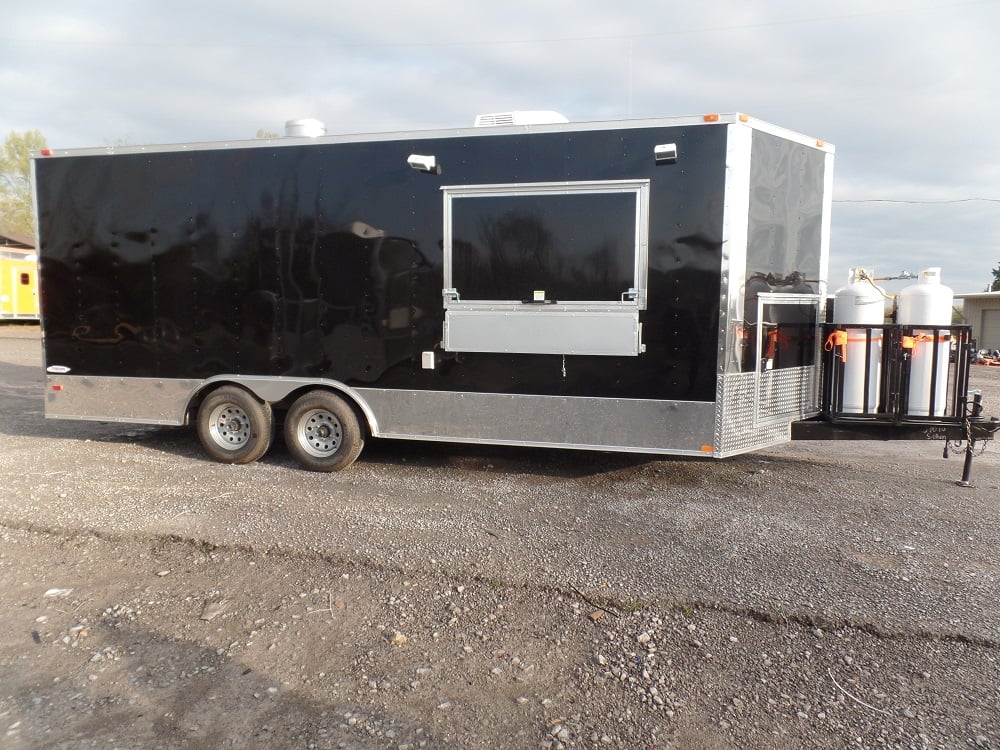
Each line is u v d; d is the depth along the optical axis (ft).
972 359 18.26
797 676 9.53
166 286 20.58
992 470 21.29
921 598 11.77
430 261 18.62
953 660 9.93
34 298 80.18
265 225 19.75
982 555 13.82
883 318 19.08
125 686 9.29
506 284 18.11
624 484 18.93
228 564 13.11
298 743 8.17
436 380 18.86
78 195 21.03
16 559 13.42
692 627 10.82
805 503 17.30
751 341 17.47
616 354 17.48
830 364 18.80
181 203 20.30
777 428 18.38
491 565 12.97
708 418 17.08
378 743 8.18
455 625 10.88
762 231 17.49
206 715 8.68
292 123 19.79
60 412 21.85
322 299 19.49
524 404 18.29
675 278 17.02
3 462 20.61
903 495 18.15
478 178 18.11
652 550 13.87
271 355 20.02
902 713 8.75
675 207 16.92
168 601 11.67
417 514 16.02
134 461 21.08
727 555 13.65
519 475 19.83
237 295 20.11
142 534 14.49
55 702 8.95
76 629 10.75
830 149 19.42
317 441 20.34
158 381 20.94
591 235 17.46
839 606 11.43
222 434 21.06
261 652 10.11
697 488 18.60
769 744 8.18
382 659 9.93
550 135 17.56
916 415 18.35
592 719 8.63
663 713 8.75
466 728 8.46
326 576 12.56
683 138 16.78
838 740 8.25
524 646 10.28
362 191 18.98
